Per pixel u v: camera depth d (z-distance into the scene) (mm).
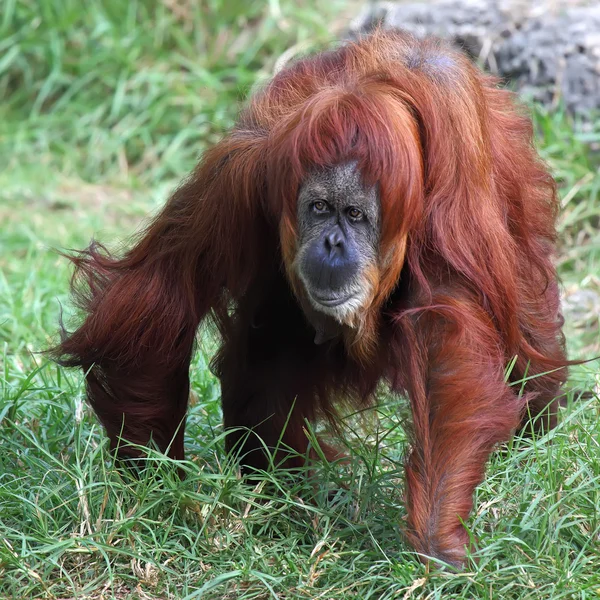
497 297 7719
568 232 15562
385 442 9781
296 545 8086
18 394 9586
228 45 21438
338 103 7266
